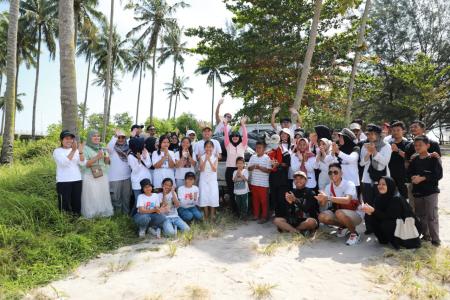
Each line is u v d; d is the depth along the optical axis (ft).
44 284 14.10
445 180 36.73
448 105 104.58
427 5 109.70
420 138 17.48
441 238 18.76
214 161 22.79
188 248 18.01
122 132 22.33
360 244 18.39
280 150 22.71
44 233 17.95
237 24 61.82
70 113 25.81
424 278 14.34
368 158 19.75
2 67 110.73
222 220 22.76
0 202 20.22
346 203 18.69
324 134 23.32
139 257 16.76
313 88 54.29
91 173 20.58
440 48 109.81
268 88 54.34
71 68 25.91
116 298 12.90
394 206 17.21
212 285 13.76
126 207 22.65
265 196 22.94
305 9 49.39
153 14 103.09
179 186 23.11
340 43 50.03
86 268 15.66
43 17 97.40
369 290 13.43
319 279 14.35
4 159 46.21
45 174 25.82
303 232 20.33
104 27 98.02
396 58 107.34
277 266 15.62
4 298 12.76
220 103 27.71
